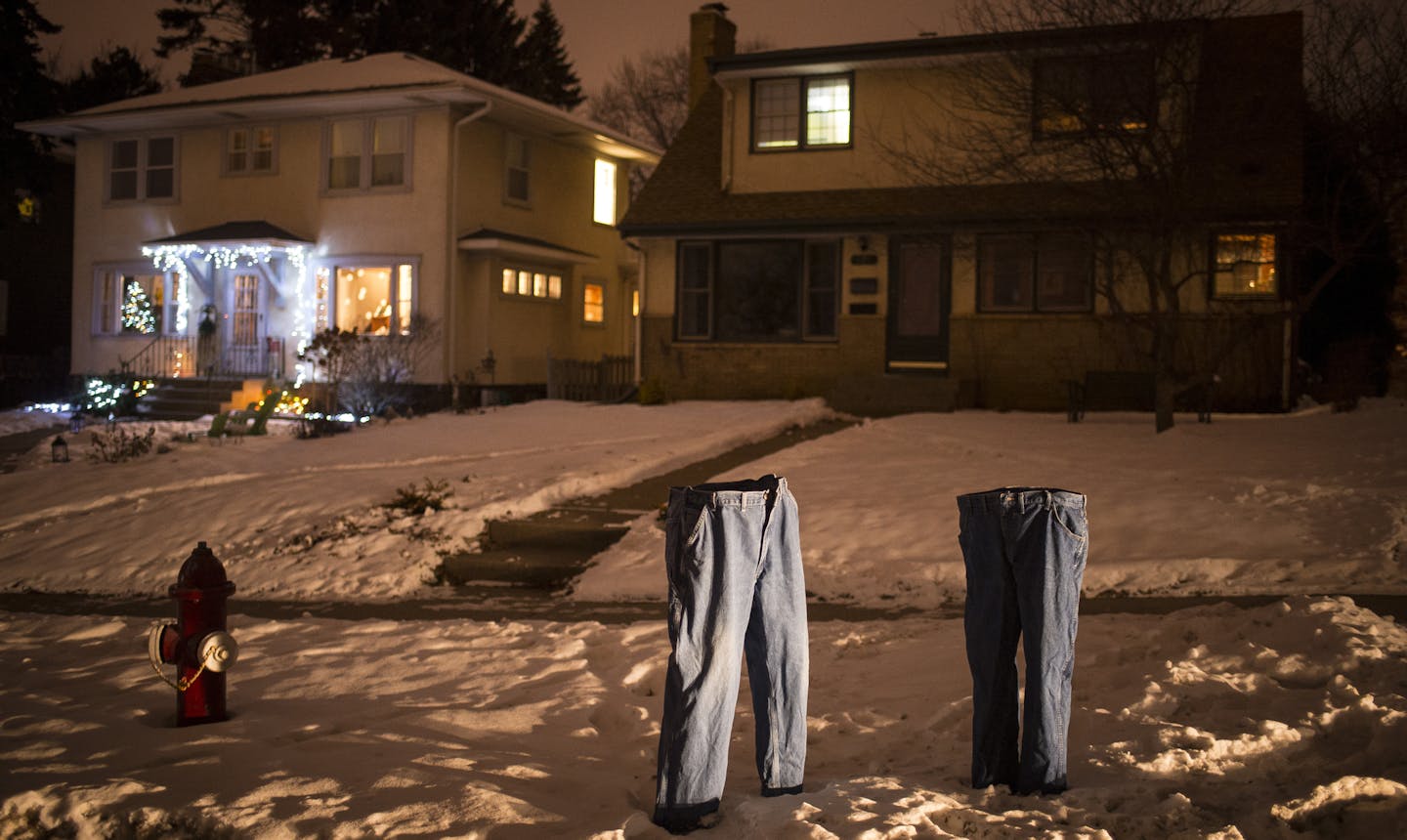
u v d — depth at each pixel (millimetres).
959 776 4730
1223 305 20656
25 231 35438
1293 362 20734
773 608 4387
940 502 12047
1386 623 6422
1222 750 4734
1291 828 4066
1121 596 9227
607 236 33062
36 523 14195
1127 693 5633
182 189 29625
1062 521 4441
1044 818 4105
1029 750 4391
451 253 26703
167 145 29875
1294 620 6578
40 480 16234
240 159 28984
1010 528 4477
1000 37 18078
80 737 5605
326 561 11805
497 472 15203
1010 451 15141
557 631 8320
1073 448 15336
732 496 4266
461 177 26984
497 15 54562
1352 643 5957
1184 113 17062
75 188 30953
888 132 23906
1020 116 18844
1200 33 17281
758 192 24969
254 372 28328
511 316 28250
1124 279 20719
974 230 22016
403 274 27344
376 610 10102
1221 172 18953
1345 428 16203
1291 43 19688
